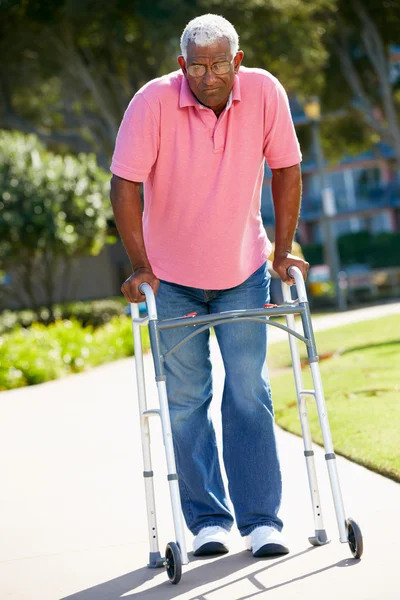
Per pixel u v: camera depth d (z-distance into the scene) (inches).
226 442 169.5
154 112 154.8
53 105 1189.1
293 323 167.8
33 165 816.3
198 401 168.6
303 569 149.4
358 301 1190.9
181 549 146.1
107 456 265.9
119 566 164.6
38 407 383.9
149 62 1074.7
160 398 149.3
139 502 210.5
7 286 1190.9
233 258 162.9
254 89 157.1
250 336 163.6
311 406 299.0
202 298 167.9
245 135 157.1
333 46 1256.2
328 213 1062.4
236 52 153.7
